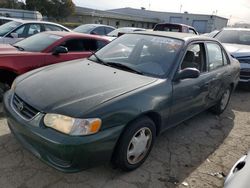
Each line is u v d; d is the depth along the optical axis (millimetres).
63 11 46312
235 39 8312
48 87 2865
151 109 2926
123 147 2760
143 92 2906
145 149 3115
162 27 12328
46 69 3506
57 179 2793
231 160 3557
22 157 3084
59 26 8875
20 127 2623
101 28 12445
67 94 2707
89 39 5824
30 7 44750
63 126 2422
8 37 7543
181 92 3396
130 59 3729
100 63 3732
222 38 8508
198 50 3941
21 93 2873
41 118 2527
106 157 2615
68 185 2725
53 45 5191
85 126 2422
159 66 3436
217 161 3492
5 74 4523
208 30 51344
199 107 4047
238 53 6914
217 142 4027
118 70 3432
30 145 2654
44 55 4941
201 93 3898
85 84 2928
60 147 2367
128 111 2686
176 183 2953
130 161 2941
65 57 5262
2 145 3281
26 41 5594
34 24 8219
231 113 5379
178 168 3232
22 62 4613
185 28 12219
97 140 2465
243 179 2023
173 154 3531
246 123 4922
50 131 2443
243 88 7539
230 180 2166
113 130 2576
